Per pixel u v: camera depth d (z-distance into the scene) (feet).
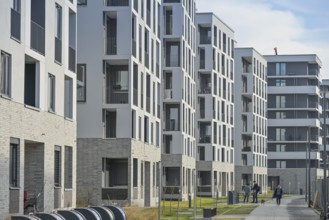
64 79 108.06
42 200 95.86
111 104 146.61
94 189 143.54
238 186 323.78
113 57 146.61
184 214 126.11
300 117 410.72
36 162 96.22
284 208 167.53
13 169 86.38
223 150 277.85
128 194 143.64
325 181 126.00
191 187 226.99
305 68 413.39
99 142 144.87
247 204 189.78
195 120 244.83
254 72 335.67
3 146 81.46
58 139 103.24
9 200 84.17
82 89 145.79
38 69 95.20
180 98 209.87
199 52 259.80
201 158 259.19
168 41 211.61
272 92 411.54
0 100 80.53
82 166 144.46
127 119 146.41
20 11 87.97
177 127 210.79
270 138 410.11
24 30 89.10
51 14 100.83
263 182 358.64
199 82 259.39
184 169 215.51
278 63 416.05
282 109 410.93
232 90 294.05
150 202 164.76
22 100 88.07
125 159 150.20
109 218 73.20
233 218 121.08
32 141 92.63
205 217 117.60
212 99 259.39
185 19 219.00
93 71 146.00
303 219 122.52
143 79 160.35
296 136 407.85
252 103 330.95
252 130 330.75
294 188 400.88
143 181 157.38
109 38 147.64
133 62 149.18
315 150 408.26
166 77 211.20
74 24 114.52
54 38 102.47
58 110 103.50
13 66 85.05
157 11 179.42
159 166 75.41
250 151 330.13
